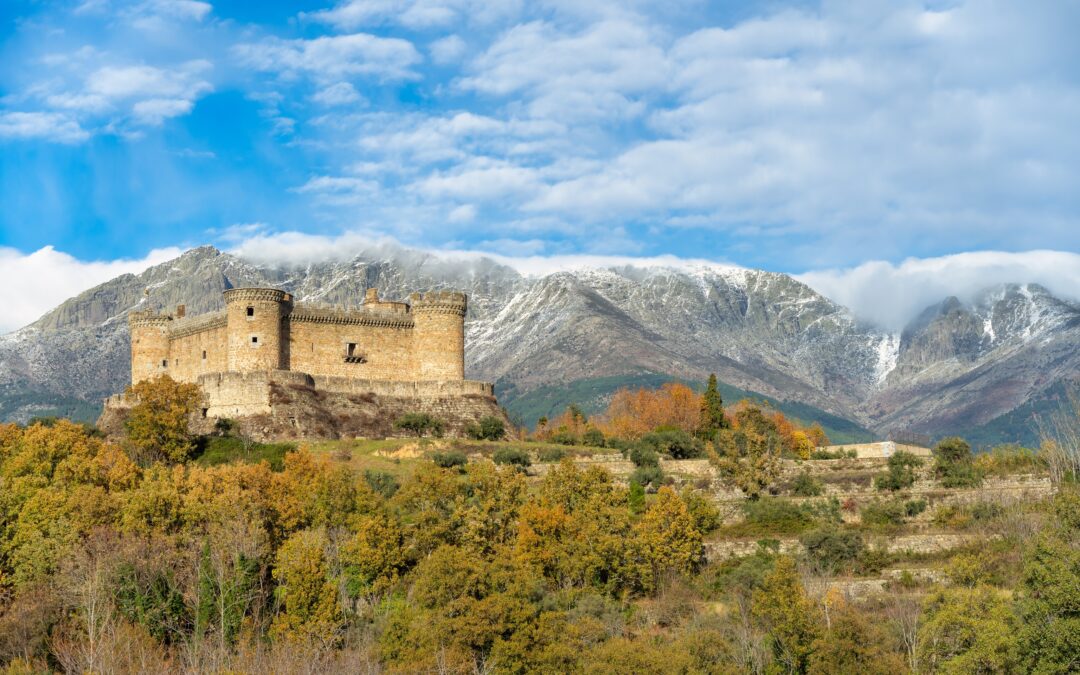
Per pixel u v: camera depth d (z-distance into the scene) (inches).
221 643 3897.6
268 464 5546.3
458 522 4670.3
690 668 3705.7
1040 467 5743.1
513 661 3850.9
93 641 3865.7
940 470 5654.5
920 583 4503.0
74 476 5093.5
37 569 4338.1
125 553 4315.9
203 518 4680.1
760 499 5393.7
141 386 6225.4
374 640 4015.8
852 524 5196.9
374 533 4466.0
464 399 7003.0
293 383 6609.3
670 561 4633.4
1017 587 4013.3
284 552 4397.1
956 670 3641.7
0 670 3860.7
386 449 6210.6
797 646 3828.7
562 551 4520.2
